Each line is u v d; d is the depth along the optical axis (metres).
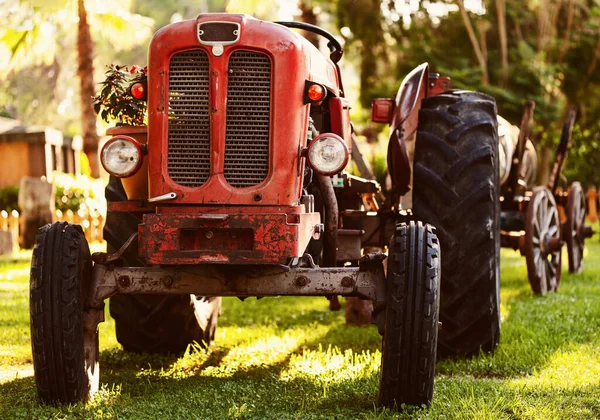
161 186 4.05
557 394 4.42
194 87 4.08
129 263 5.29
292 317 7.74
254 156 4.06
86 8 19.09
